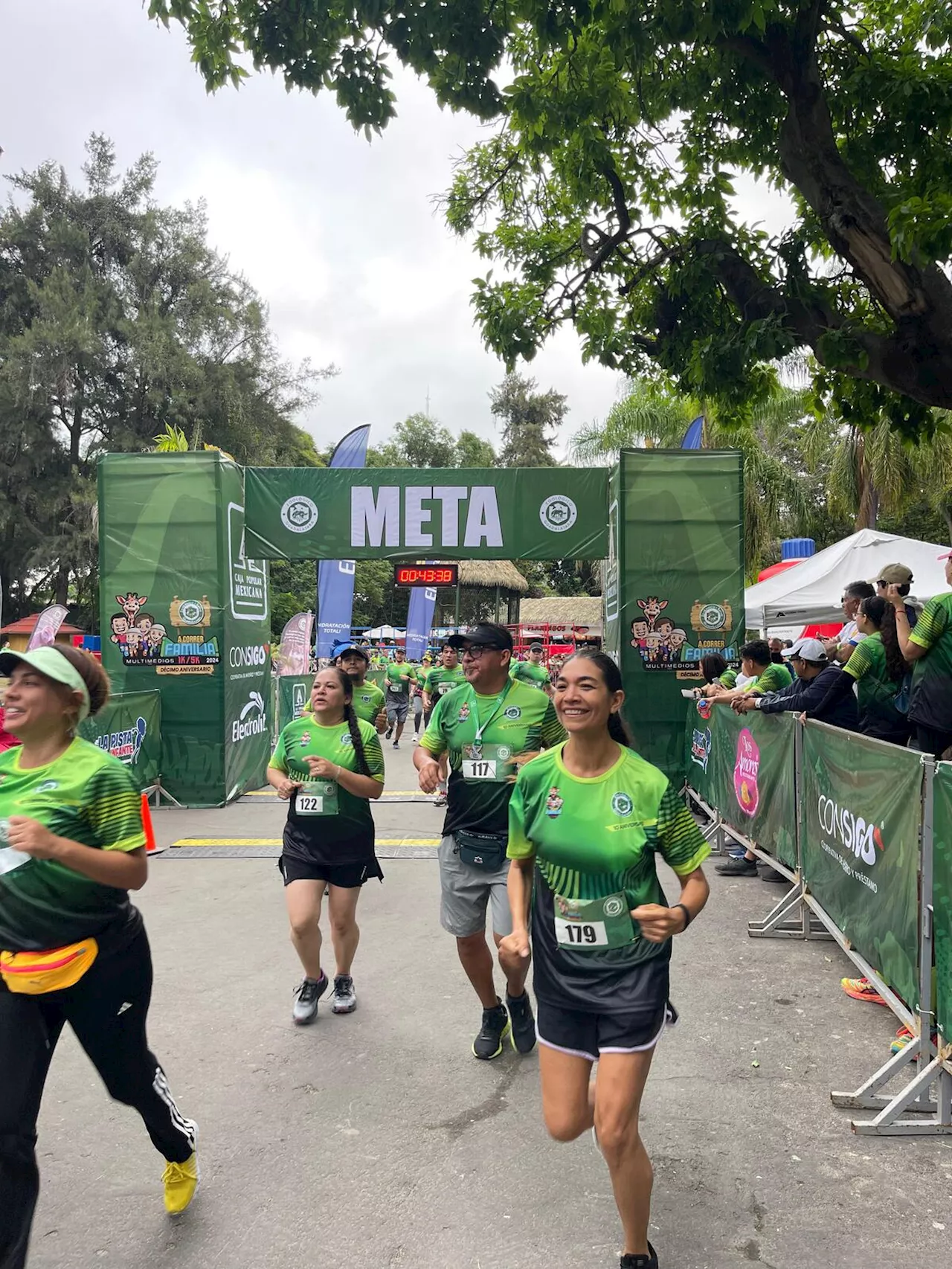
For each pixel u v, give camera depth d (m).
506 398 51.44
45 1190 3.09
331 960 5.43
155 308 32.81
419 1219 2.89
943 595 5.05
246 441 34.53
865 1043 4.20
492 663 3.97
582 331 10.07
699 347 7.83
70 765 2.53
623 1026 2.46
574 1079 2.56
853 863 4.52
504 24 6.87
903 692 5.88
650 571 10.66
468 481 11.54
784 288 7.34
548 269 10.09
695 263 7.82
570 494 11.51
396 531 11.55
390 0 6.62
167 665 10.70
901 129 7.28
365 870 4.56
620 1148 2.40
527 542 11.55
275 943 5.72
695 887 2.56
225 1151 3.31
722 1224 2.85
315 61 7.40
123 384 33.44
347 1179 3.12
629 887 2.56
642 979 2.51
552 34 6.44
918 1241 2.77
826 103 6.63
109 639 10.70
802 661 6.38
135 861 2.51
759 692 7.45
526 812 2.70
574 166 9.28
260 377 35.97
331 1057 4.09
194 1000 4.76
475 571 33.00
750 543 22.61
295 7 7.07
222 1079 3.88
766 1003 4.68
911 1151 3.29
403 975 5.12
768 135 8.16
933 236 5.31
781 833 6.09
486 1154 3.28
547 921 2.63
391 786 12.40
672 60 7.95
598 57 7.57
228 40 7.45
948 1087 3.40
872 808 4.21
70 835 2.47
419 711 17.03
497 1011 4.13
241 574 11.45
